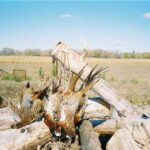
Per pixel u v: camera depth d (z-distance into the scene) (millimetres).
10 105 11422
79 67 12344
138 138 9266
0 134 9672
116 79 33125
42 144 9797
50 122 9859
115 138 9500
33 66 55688
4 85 24172
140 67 60625
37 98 11219
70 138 10102
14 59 76062
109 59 90812
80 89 10656
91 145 9016
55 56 12648
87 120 10805
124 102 11992
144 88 26141
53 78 10805
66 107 10008
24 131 9570
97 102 12664
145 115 11539
